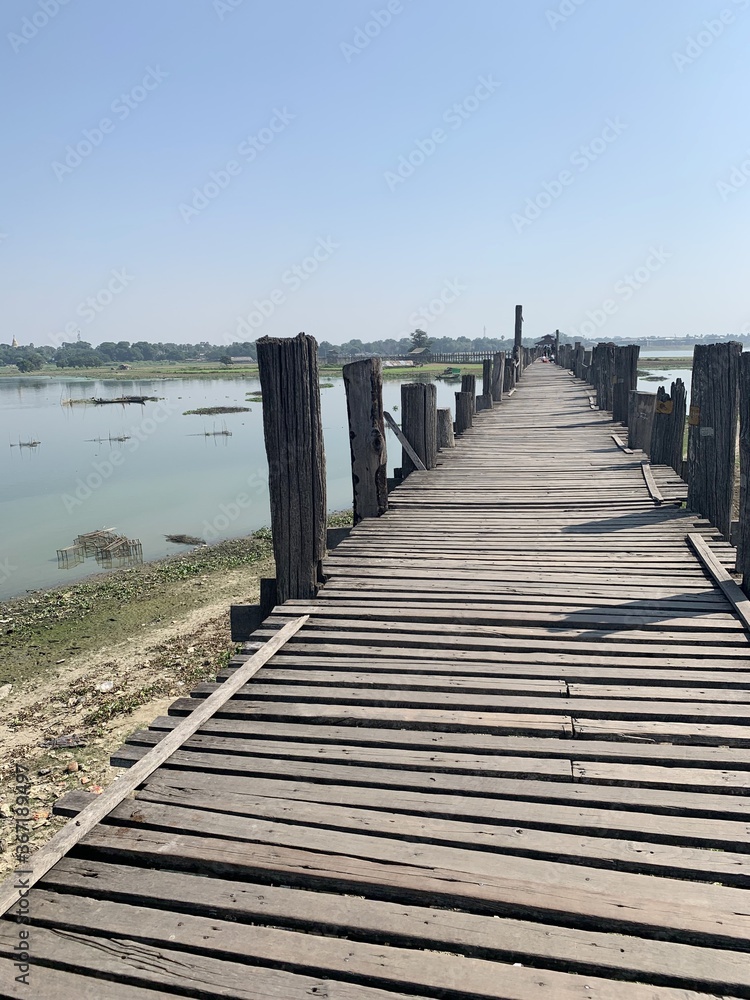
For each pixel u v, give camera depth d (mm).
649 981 1776
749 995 1726
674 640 3697
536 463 9477
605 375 15375
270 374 4395
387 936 1933
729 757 2684
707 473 6199
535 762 2719
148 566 12008
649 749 2756
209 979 1819
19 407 49312
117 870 2232
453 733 2959
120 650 8320
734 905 1977
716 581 4520
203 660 7852
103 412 43844
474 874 2123
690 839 2248
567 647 3652
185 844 2303
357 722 3076
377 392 6742
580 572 4887
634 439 10031
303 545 4566
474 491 7832
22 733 6418
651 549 5414
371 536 6102
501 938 1898
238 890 2127
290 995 1766
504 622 4023
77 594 10570
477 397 17203
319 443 4586
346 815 2439
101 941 1953
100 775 5676
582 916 1942
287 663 3643
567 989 1750
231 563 11859
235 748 2902
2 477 21453
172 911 2070
